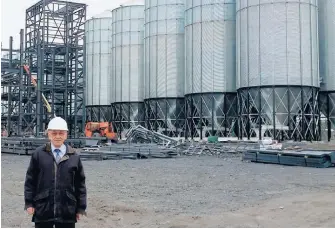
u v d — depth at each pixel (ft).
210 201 52.16
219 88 184.34
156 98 212.84
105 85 262.47
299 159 97.50
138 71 239.71
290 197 53.62
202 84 186.91
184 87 205.57
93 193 57.93
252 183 67.72
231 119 183.62
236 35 175.52
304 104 160.45
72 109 261.03
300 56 159.53
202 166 96.37
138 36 239.91
